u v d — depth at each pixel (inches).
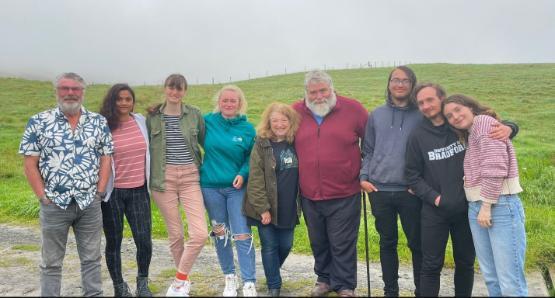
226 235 224.4
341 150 215.0
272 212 218.4
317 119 220.5
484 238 185.2
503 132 179.0
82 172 197.9
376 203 213.6
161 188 217.8
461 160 191.3
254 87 1969.7
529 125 953.5
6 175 650.2
